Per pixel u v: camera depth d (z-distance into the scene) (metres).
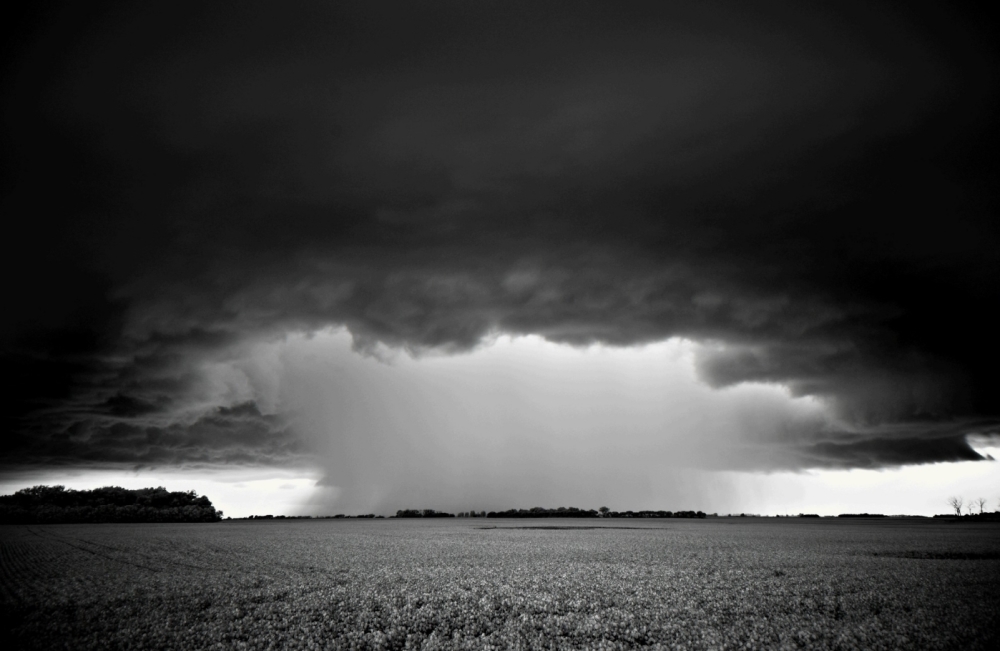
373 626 23.55
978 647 20.34
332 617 25.09
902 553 56.69
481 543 71.88
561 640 21.20
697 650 19.95
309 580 35.97
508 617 25.06
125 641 20.94
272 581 35.50
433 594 30.41
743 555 54.00
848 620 24.64
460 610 26.27
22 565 45.12
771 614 25.81
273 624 23.70
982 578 37.34
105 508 163.50
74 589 32.41
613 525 146.50
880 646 20.42
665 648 20.22
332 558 51.12
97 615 25.64
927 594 30.89
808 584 34.31
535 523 165.38
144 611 26.42
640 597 29.69
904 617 25.12
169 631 22.52
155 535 91.19
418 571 40.78
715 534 96.94
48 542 73.19
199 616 25.39
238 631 22.44
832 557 52.03
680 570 41.25
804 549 61.88
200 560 49.31
